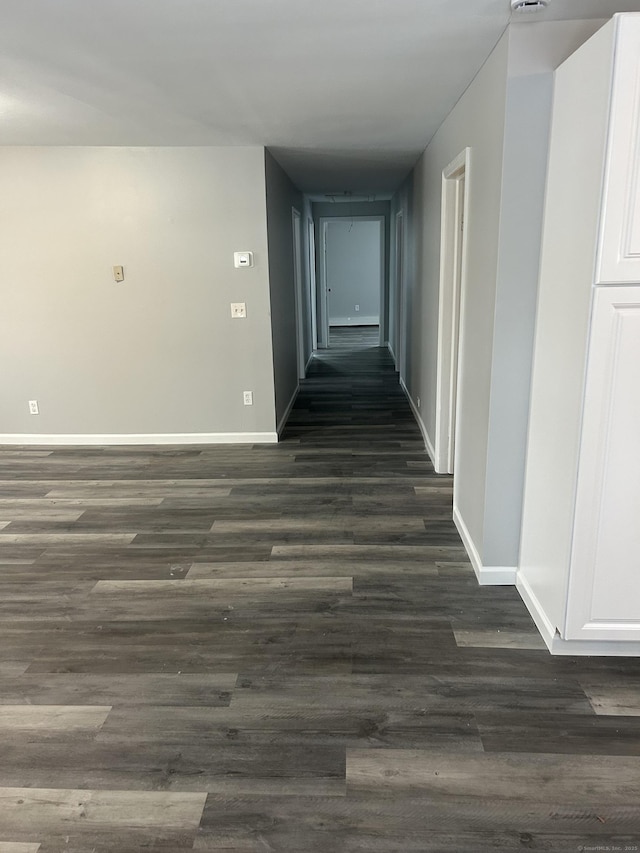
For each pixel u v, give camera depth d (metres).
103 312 4.60
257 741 1.82
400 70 2.57
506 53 2.14
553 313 2.14
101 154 4.29
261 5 1.89
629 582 2.04
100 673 2.15
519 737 1.82
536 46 2.10
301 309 7.34
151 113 3.26
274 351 4.75
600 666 2.13
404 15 1.98
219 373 4.71
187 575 2.80
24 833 1.54
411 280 5.71
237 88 2.79
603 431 1.91
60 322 4.62
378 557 2.93
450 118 3.31
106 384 4.75
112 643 2.32
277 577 2.77
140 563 2.93
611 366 1.86
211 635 2.35
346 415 5.66
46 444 4.87
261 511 3.50
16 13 1.93
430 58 2.41
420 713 1.92
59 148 4.28
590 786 1.65
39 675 2.14
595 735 1.82
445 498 3.64
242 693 2.03
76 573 2.85
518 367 2.41
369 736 1.83
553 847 1.48
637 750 1.77
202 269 4.50
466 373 2.98
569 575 2.05
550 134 2.16
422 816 1.57
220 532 3.24
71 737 1.85
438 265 3.85
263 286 4.52
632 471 1.94
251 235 4.42
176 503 3.65
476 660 2.17
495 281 2.35
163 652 2.26
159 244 4.45
